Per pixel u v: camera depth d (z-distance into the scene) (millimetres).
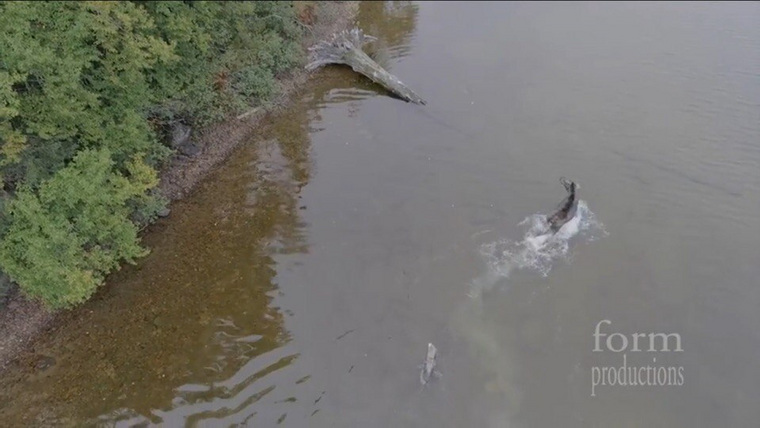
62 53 16578
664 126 20969
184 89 21016
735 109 21266
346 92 24578
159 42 18453
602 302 15758
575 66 24422
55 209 15469
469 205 18750
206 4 21859
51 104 15719
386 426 13703
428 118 22703
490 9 29688
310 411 14031
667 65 23781
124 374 14984
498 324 15508
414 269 16984
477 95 23531
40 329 16047
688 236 17188
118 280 17234
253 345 15453
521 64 24984
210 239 18359
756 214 17609
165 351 15445
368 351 15156
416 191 19453
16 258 14992
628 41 25562
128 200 17984
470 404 13969
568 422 13492
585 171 19578
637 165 19609
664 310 15430
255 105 23266
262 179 20406
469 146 21109
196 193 19984
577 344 14922
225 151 21531
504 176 19688
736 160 19375
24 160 15625
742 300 15469
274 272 17250
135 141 17578
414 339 15336
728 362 14266
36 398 14555
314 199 19484
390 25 28953
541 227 17625
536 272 16641
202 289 16922
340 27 28609
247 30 24531
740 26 25578
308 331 15680
